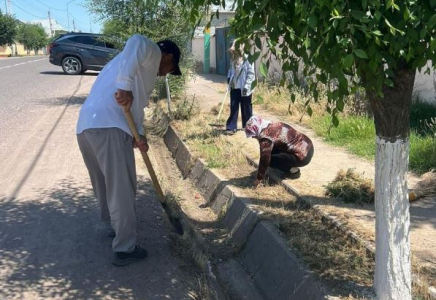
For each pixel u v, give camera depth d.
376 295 2.99
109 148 3.56
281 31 2.28
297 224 4.18
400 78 2.51
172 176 6.70
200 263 4.10
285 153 5.14
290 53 2.69
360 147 6.46
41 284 3.55
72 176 6.10
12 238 4.27
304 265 3.47
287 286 3.49
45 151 7.34
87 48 20.56
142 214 4.90
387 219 2.82
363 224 4.00
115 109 3.58
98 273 3.73
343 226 3.96
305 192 4.82
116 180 3.62
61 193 5.45
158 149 8.31
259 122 5.08
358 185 4.64
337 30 2.07
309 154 5.15
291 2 2.23
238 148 6.66
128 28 9.82
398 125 2.68
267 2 2.11
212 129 8.09
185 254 4.20
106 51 20.45
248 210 4.60
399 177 2.76
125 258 3.85
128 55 3.46
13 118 10.09
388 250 2.86
